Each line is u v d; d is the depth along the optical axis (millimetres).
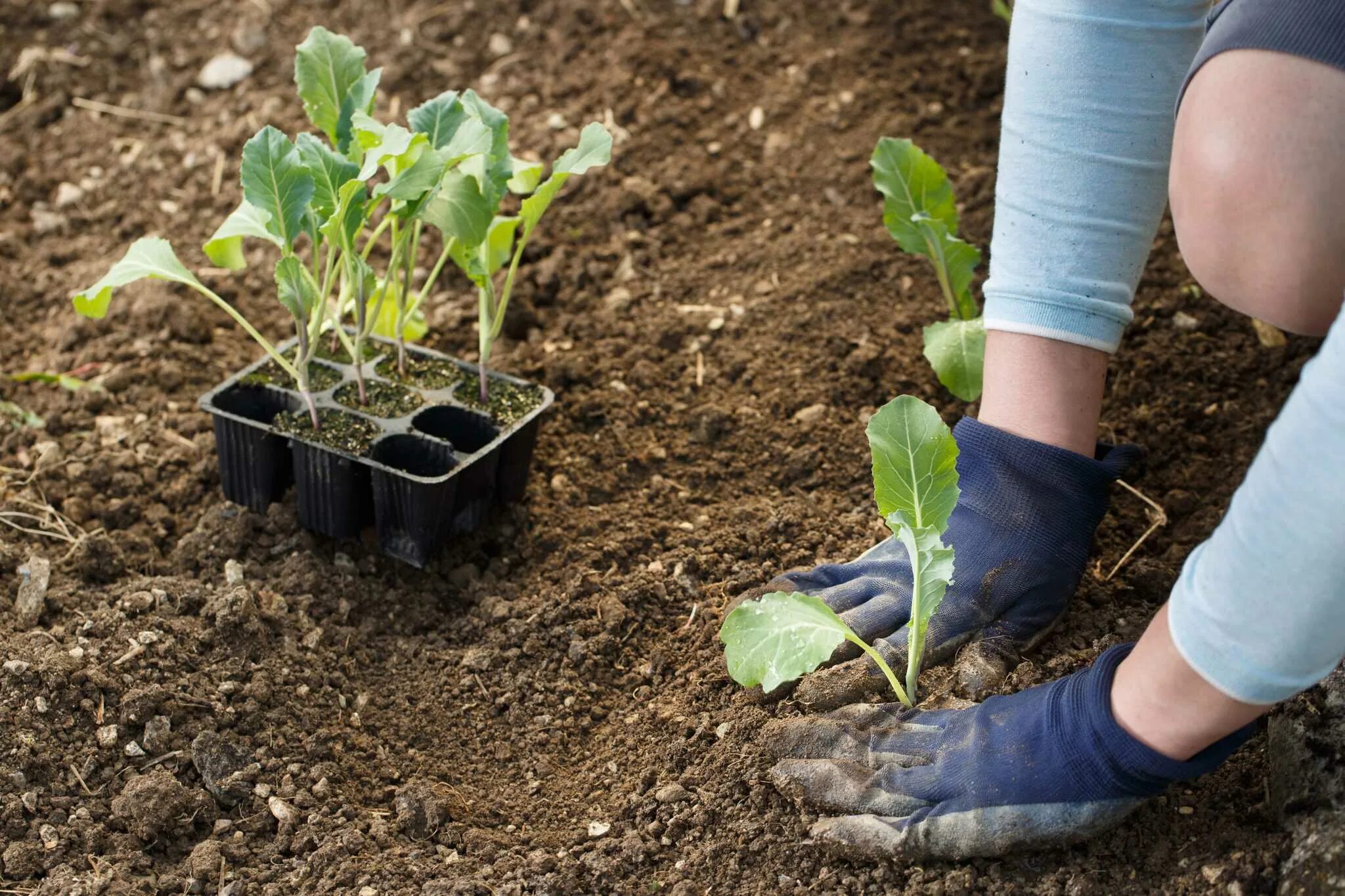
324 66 2045
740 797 1712
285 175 1870
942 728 1659
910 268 2586
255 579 2082
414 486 1982
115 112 3029
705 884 1639
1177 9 1659
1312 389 1117
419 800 1750
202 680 1866
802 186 2785
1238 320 2434
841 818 1625
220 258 2027
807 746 1704
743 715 1795
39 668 1805
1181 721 1372
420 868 1664
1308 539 1141
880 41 3080
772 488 2256
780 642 1662
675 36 3084
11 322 2592
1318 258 1423
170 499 2219
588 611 2037
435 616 2074
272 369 2174
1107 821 1520
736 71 3029
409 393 2162
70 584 2014
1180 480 2199
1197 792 1636
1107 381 2354
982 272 2570
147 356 2482
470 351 2504
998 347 1841
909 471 1657
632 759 1840
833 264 2598
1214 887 1511
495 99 2949
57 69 3102
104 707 1803
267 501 2158
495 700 1942
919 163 2271
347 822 1733
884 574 1866
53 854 1646
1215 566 1238
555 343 2518
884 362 2410
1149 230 1777
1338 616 1178
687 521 2207
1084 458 1811
